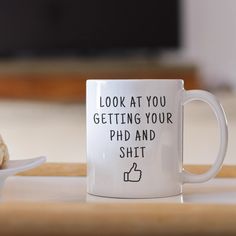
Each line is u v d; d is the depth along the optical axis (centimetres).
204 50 328
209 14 326
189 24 327
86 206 43
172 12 316
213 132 135
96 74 307
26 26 326
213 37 327
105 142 51
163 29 317
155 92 51
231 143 125
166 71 305
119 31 321
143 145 51
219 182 59
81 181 59
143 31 319
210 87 322
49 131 145
